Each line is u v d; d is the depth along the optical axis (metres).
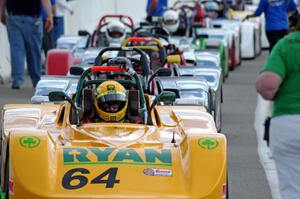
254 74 58.72
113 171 20.14
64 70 43.78
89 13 74.31
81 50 46.81
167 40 43.56
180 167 20.55
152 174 20.22
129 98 24.28
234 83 53.50
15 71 47.03
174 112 25.94
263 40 78.81
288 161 18.14
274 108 18.38
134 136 22.30
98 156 20.67
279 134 18.19
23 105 25.95
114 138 21.98
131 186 19.78
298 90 18.14
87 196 19.36
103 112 23.69
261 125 37.88
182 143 21.52
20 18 45.91
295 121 18.03
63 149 20.89
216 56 44.66
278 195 25.50
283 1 55.25
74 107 23.83
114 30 45.97
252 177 27.84
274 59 18.20
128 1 85.94
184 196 19.67
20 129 21.77
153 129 23.19
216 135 21.03
